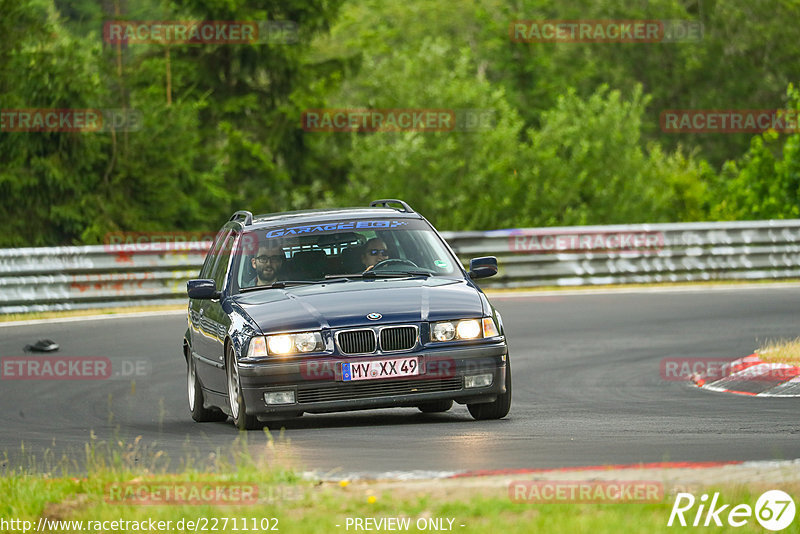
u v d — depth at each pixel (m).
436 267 35.91
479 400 32.78
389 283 34.47
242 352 32.06
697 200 156.75
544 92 192.88
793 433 29.27
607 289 85.62
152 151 120.56
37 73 113.50
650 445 27.59
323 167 150.00
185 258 82.44
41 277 77.94
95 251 79.94
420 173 138.00
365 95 156.38
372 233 36.69
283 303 33.06
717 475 22.02
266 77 153.50
